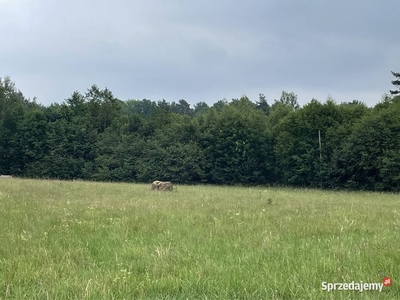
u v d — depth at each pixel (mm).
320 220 11297
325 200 20578
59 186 25359
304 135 44000
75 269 6434
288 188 40906
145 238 8781
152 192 23656
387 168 36688
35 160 55531
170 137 53188
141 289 5566
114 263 6867
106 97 64688
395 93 59969
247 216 12094
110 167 53531
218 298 5387
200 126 53062
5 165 56938
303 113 44312
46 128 55438
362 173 39594
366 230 9805
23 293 5406
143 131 57688
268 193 26812
